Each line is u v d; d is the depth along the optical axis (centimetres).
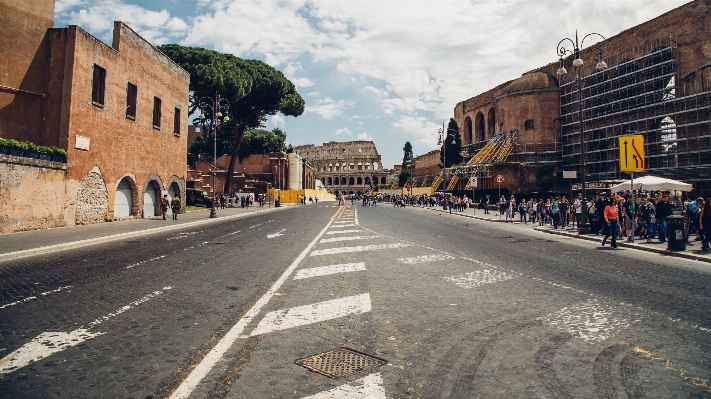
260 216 3438
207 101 5044
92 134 2173
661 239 1606
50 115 2009
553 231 2156
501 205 3500
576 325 571
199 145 7194
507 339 513
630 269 1055
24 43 1998
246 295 725
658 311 649
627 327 566
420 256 1184
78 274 925
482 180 5575
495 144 6281
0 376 408
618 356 464
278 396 366
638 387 390
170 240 1614
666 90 4231
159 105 2934
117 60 2380
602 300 712
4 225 1669
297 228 2169
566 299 714
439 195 6216
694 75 4103
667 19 4462
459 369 426
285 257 1159
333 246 1401
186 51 4844
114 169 2377
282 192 7569
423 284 818
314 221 2755
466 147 8031
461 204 4569
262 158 7569
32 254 1233
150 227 2055
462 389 383
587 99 5344
